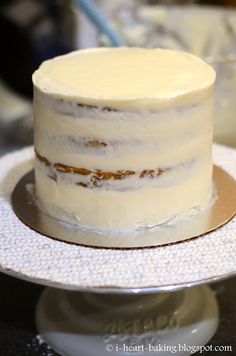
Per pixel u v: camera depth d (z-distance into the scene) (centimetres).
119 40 85
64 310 63
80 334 60
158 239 54
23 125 112
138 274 50
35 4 137
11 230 56
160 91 52
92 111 52
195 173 56
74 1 85
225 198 61
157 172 54
